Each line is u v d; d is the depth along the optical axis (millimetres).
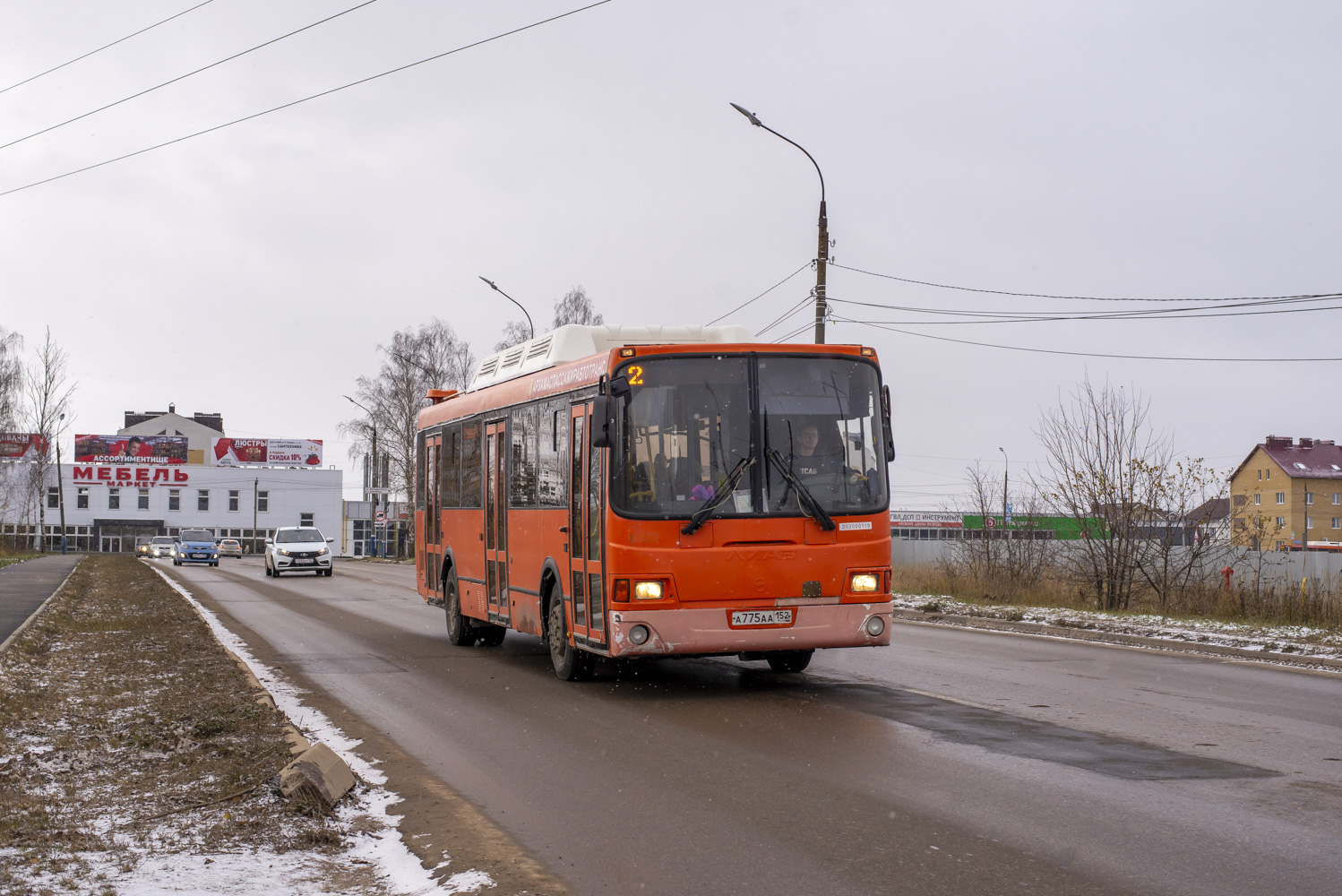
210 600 28875
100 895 5102
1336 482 91250
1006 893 5148
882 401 11898
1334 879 5289
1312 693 11430
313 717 10461
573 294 56719
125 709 10703
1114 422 22328
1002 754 8297
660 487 11242
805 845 5996
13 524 100125
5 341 78062
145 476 103688
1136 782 7312
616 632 11117
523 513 14227
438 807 6891
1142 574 22016
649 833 6312
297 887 5324
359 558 86688
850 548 11523
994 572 25922
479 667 14586
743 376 11570
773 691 11906
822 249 24984
